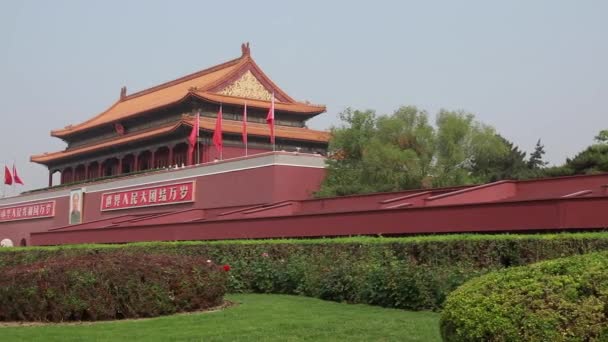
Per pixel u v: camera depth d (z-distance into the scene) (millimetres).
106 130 79438
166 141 66125
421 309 16047
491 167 58500
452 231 23422
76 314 15195
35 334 13242
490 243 16766
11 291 15398
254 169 47469
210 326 13859
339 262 19281
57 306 15109
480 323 7457
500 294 7664
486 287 8008
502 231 22016
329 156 51562
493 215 22297
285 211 37656
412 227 24812
